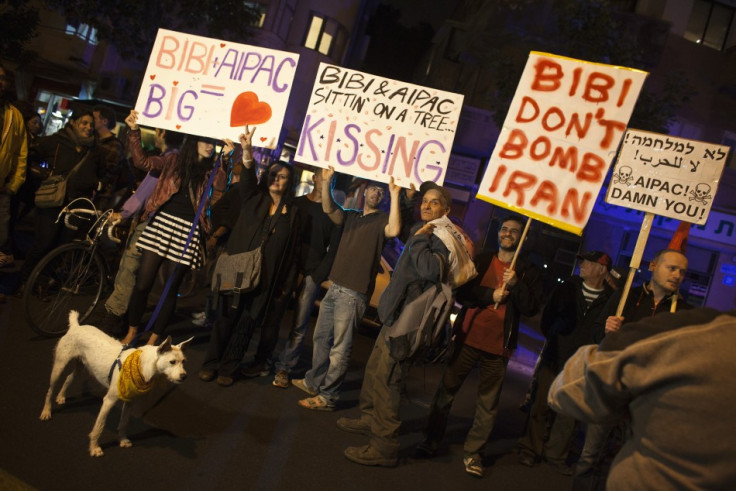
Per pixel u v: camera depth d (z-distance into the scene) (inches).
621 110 153.5
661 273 154.9
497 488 153.6
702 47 717.9
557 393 67.2
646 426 58.2
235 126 179.2
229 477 123.3
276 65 179.8
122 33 636.1
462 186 739.4
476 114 730.8
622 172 153.3
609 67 155.2
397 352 139.7
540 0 706.2
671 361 55.3
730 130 714.8
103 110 232.7
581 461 133.9
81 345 128.2
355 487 132.6
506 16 713.6
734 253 671.1
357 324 175.5
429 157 171.6
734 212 648.4
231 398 169.5
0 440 116.2
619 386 59.5
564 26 561.3
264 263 177.2
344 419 165.8
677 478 55.6
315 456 143.8
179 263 176.7
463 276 148.1
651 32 695.1
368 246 173.5
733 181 675.4
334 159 176.7
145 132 703.1
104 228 207.5
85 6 602.9
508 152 159.6
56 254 182.9
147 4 621.9
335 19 885.2
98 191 230.4
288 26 852.6
